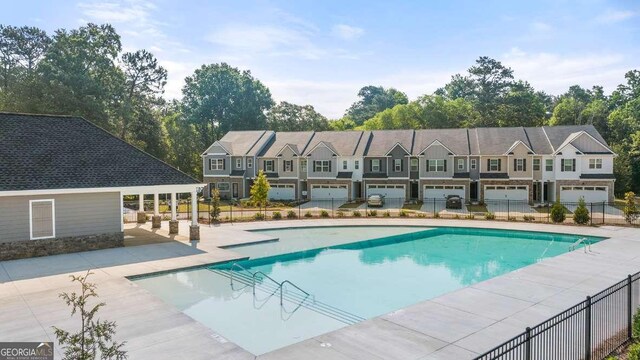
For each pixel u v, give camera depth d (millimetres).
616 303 12477
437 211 37906
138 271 16547
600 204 36094
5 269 16750
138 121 57812
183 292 14836
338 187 47312
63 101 46219
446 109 73000
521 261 20578
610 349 9453
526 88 79125
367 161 47094
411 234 27422
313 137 51844
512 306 12578
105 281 15117
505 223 29766
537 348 9117
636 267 17172
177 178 22938
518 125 69000
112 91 57188
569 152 40594
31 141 20922
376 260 20781
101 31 57812
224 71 74938
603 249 20672
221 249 20906
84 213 20219
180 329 10812
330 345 9875
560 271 16578
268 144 51875
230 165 50406
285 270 18594
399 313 12023
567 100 78688
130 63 62281
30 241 18859
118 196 21109
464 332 10633
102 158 21984
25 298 13180
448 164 43938
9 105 45375
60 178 19656
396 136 48781
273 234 26688
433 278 17422
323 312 13141
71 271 16500
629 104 75500
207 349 9672
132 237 23859
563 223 29281
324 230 28641
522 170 42031
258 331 11500
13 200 18453
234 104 75188
